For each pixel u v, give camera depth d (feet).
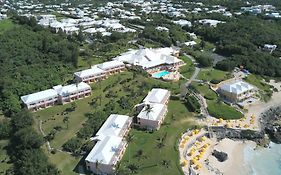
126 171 520.42
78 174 524.52
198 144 634.02
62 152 569.64
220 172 570.87
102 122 644.69
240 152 633.61
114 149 550.77
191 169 557.33
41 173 505.25
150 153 577.84
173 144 607.78
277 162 613.52
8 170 533.14
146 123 648.79
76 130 627.46
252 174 577.02
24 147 560.20
